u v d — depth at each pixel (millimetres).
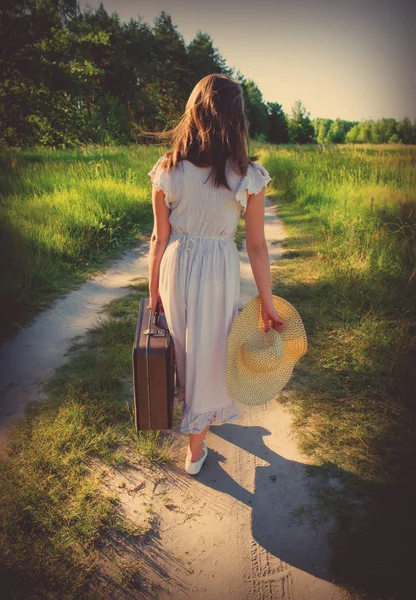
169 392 2010
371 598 1807
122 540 2082
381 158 12578
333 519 2182
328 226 7523
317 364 3498
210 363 2076
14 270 5039
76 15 46750
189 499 2330
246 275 5695
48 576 1872
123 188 9711
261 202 1916
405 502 2234
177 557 2020
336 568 1941
